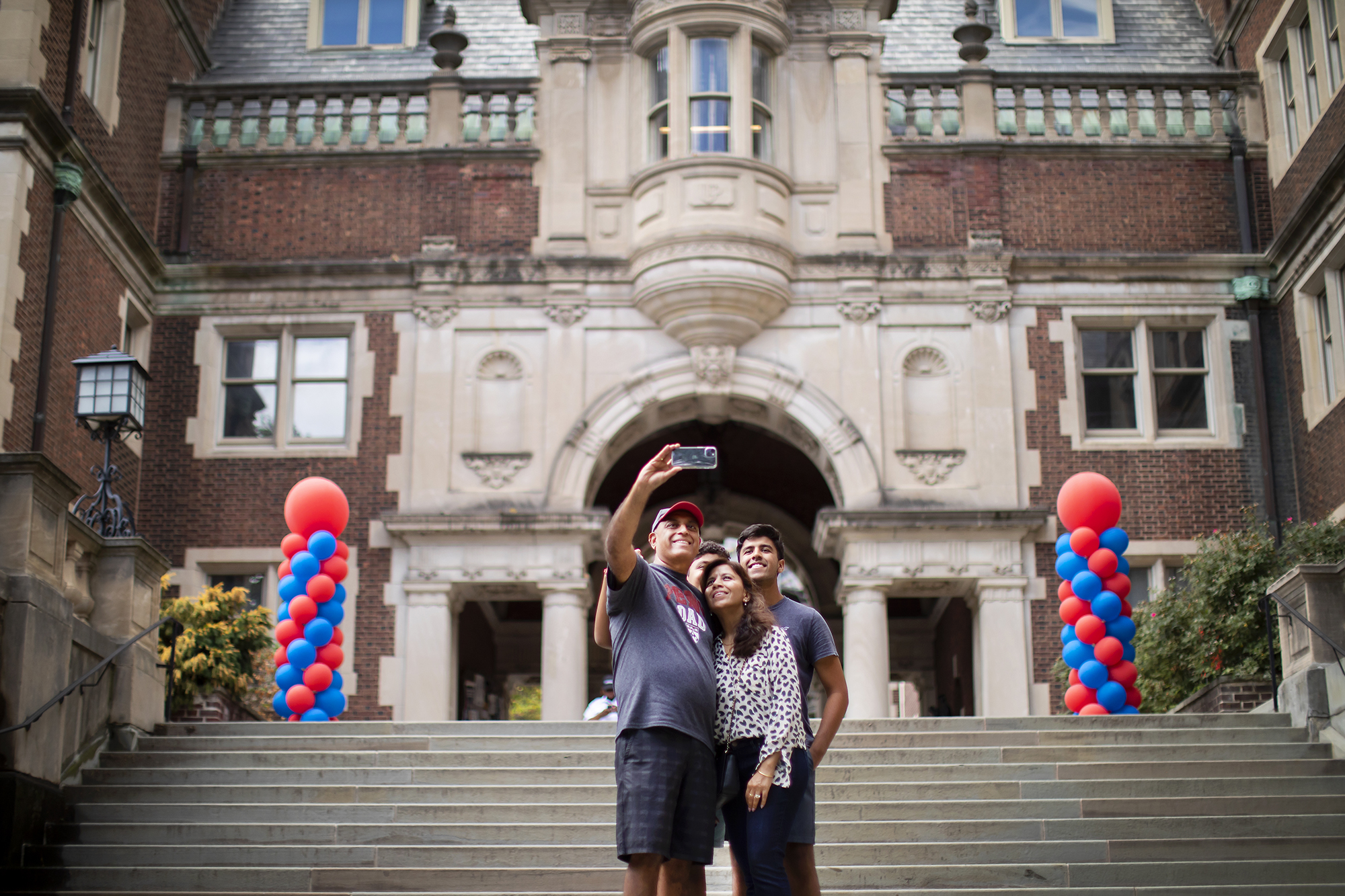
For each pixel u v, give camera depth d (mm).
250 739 10633
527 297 18109
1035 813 9148
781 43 18516
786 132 18453
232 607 14383
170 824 9047
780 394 17641
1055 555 17109
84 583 10773
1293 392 17562
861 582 16922
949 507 17281
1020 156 18578
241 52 20562
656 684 5449
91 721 10266
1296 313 17438
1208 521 17438
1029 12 20766
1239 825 8867
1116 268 18141
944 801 9180
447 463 17578
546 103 18719
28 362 14711
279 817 9250
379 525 17500
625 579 5570
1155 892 7914
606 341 17922
